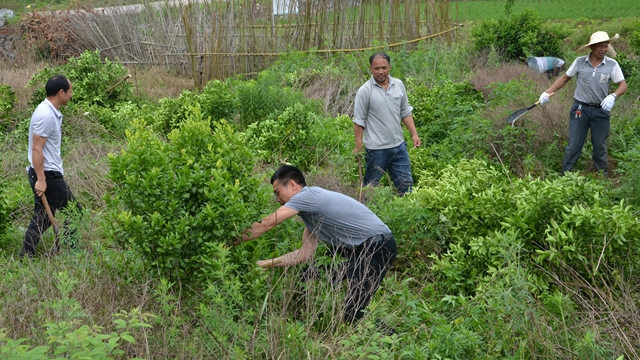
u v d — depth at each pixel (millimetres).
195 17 13891
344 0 13805
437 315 4641
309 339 4043
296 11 13781
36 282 4500
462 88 10695
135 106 10727
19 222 6664
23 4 24469
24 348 3090
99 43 15844
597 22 19094
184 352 3875
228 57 13703
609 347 4094
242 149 4859
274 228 5312
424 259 5699
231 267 4305
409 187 7254
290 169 4859
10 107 10164
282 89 10539
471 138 8461
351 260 4781
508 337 4148
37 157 5668
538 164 8117
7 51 16297
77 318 3902
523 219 5262
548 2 23828
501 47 13938
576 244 5027
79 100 11070
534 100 9281
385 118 7055
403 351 4082
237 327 4078
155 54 15055
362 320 4281
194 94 10422
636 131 8758
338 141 8578
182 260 4508
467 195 5836
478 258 5223
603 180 7219
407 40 14141
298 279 4754
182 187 4488
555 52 13820
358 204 4828
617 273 4930
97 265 4730
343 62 12945
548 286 4992
